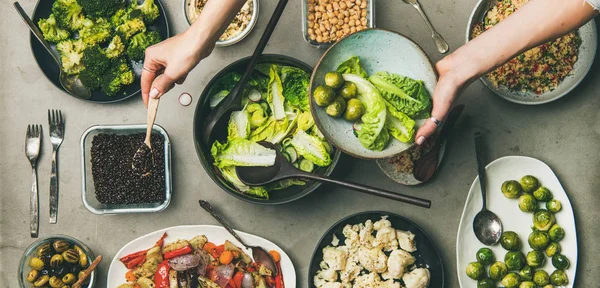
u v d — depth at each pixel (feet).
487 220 4.72
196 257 4.61
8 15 4.85
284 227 4.82
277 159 4.39
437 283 4.73
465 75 3.95
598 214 4.79
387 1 4.84
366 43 4.13
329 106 4.09
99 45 4.70
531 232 4.75
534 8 3.81
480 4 4.65
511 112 4.84
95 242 4.81
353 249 4.72
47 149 4.83
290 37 4.84
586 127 4.82
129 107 4.82
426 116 4.14
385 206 4.83
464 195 4.83
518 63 4.70
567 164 4.82
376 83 4.13
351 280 4.76
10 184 4.85
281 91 4.57
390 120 4.12
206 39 4.00
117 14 4.67
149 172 4.66
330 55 4.11
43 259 4.63
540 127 4.83
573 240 4.69
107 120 4.82
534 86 4.72
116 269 4.70
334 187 4.82
